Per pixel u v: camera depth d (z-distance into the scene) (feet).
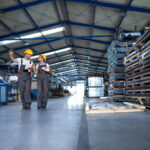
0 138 4.82
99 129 5.63
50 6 30.58
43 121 7.72
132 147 3.72
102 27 35.88
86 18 34.24
